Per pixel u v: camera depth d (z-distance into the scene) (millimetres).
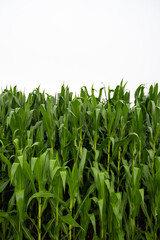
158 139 2711
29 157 2143
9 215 1824
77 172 1798
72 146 2154
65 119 2193
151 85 2799
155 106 2502
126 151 2531
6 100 2879
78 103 2324
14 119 2252
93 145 2336
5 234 2066
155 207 1956
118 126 2549
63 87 3109
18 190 1659
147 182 2084
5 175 2414
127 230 1964
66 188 2582
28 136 2170
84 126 2543
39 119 2795
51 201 1857
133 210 1907
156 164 1942
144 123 2814
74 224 1673
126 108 2357
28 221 2225
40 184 1726
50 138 2252
